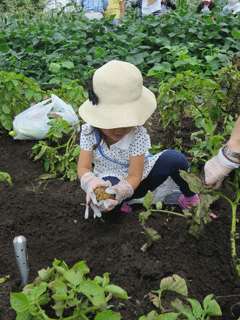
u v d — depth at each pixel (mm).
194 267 1747
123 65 1715
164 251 1810
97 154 2082
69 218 2275
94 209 2014
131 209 2289
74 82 3566
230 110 2719
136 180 1981
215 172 1656
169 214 2211
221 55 4746
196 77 3061
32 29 6191
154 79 5625
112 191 1864
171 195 2326
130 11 10781
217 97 2760
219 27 5926
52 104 3225
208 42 6012
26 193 2533
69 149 2967
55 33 6031
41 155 2832
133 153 1977
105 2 7508
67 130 2828
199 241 1898
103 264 1820
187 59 4355
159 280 1636
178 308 1287
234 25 6023
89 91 1755
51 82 4820
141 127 1975
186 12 6199
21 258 1515
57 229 2160
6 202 2426
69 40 6035
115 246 1921
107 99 1704
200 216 1658
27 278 1582
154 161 2123
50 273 1441
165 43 5930
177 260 1753
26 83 3357
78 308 1323
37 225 2199
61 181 2756
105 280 1368
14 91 3279
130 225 2043
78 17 7859
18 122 3248
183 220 2070
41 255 1935
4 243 1998
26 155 3145
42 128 3205
